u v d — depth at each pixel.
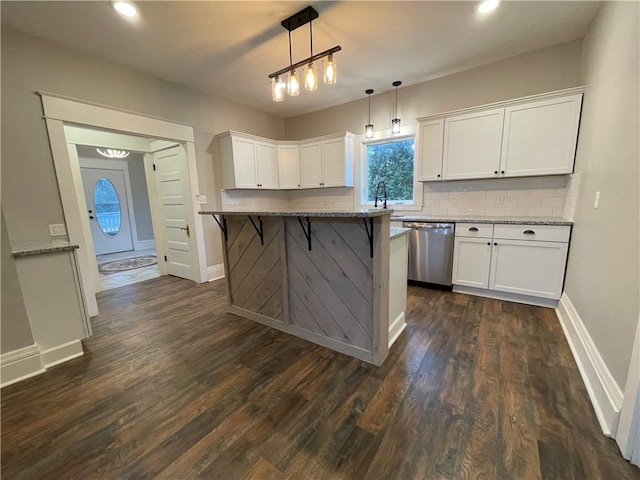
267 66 3.21
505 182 3.34
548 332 2.34
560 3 2.23
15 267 1.88
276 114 5.11
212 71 3.31
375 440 1.37
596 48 2.30
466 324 2.53
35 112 2.54
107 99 3.00
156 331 2.58
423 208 3.94
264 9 2.23
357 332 2.08
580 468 1.20
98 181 6.71
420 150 3.54
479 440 1.35
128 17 2.28
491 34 2.69
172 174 4.12
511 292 2.99
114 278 4.48
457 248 3.24
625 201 1.46
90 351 2.25
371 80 3.69
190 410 1.60
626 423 1.23
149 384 1.83
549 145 2.80
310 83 2.17
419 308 2.90
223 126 4.25
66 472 1.24
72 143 3.59
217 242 4.32
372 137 4.11
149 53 2.86
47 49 2.59
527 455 1.26
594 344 1.73
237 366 2.02
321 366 1.99
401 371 1.90
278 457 1.29
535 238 2.78
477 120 3.15
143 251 7.17
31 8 2.12
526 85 3.11
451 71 3.47
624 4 1.70
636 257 1.28
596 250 1.87
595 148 2.13
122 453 1.33
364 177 4.55
